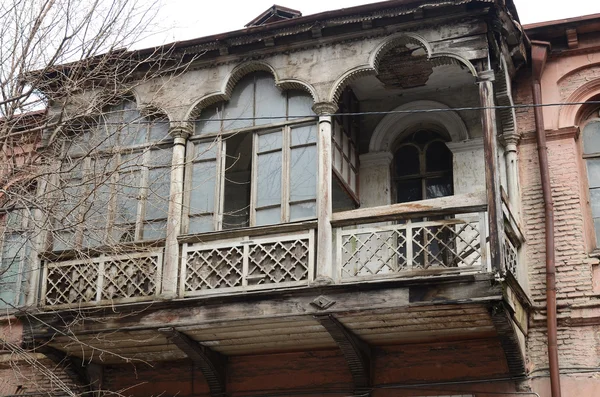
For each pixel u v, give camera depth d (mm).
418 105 13664
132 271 12016
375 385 12180
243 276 11484
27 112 10789
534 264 12258
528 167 12766
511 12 12461
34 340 12156
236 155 12977
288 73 12281
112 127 12586
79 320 11781
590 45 13016
